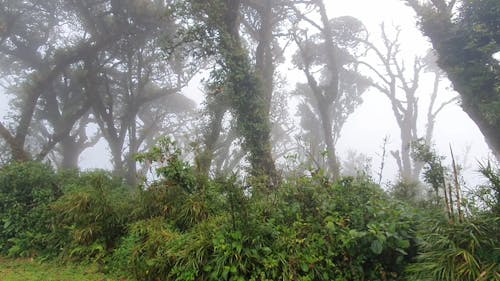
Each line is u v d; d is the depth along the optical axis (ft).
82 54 62.39
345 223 16.58
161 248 17.48
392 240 15.14
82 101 75.31
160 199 21.79
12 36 66.95
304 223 17.16
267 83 56.44
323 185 19.07
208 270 15.33
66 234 22.34
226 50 39.34
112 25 63.36
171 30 66.08
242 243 15.72
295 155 22.08
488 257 12.61
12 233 23.99
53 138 63.41
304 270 14.89
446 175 22.22
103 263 20.45
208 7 39.17
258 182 21.52
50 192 25.58
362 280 15.16
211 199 21.53
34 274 19.10
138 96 73.00
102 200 22.29
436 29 43.68
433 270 13.14
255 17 64.75
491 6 37.96
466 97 41.73
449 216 15.03
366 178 20.59
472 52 40.88
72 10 68.28
